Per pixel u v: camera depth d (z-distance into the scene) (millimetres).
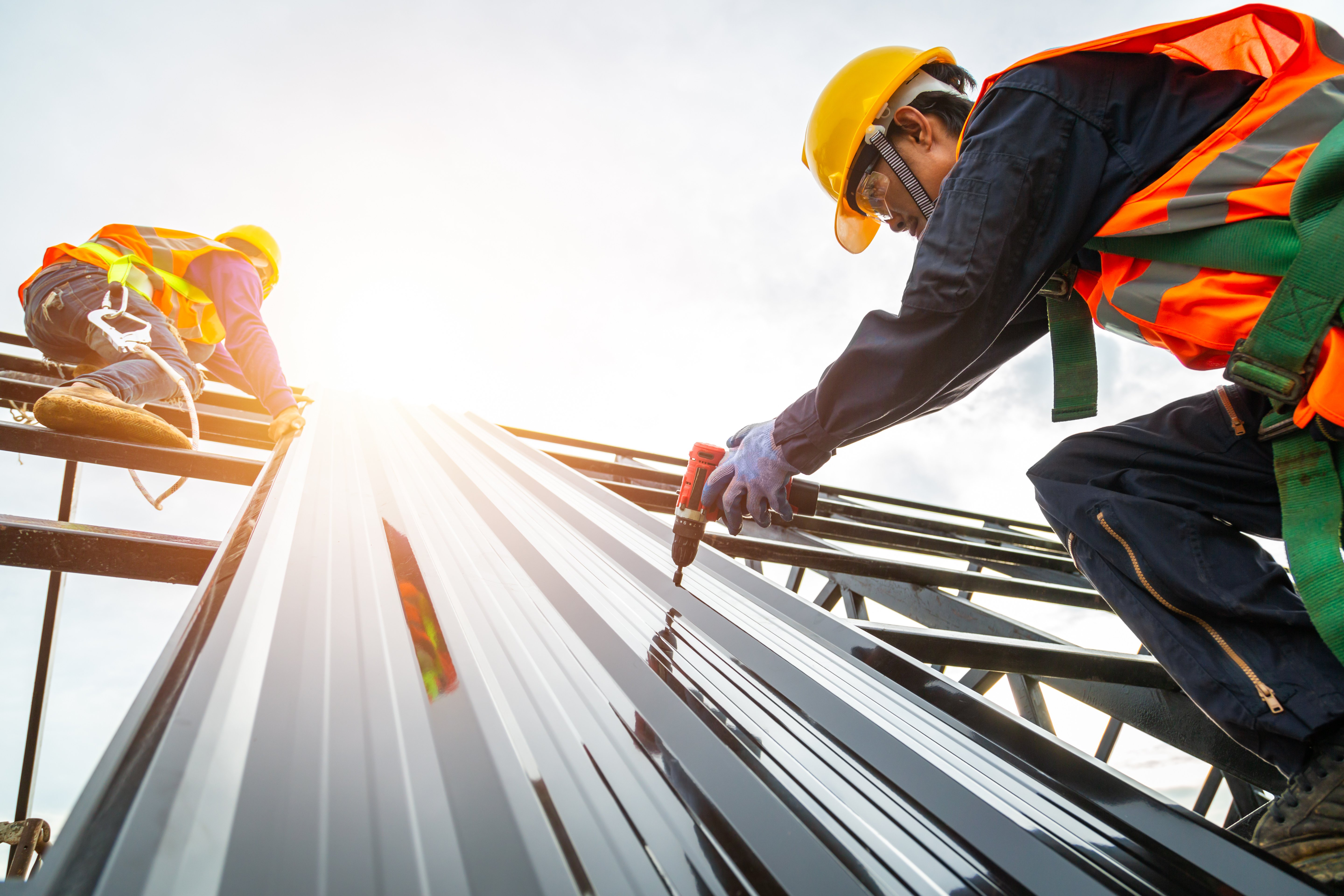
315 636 813
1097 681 1674
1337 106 858
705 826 665
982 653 1550
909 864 674
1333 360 800
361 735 657
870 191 1433
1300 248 827
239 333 2500
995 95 1026
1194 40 1048
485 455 2680
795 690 966
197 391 2627
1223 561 1028
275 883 454
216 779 512
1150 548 1053
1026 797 803
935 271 972
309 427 2555
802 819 705
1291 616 952
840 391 1112
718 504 1342
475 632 970
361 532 1327
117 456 2049
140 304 2451
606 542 1603
